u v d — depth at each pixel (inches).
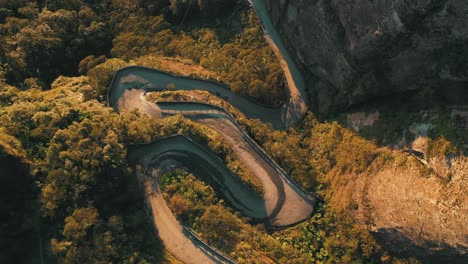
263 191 2514.8
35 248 2285.9
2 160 2273.6
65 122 2519.7
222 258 2246.6
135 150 2568.9
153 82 2928.2
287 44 2960.1
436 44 2011.6
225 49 3041.3
